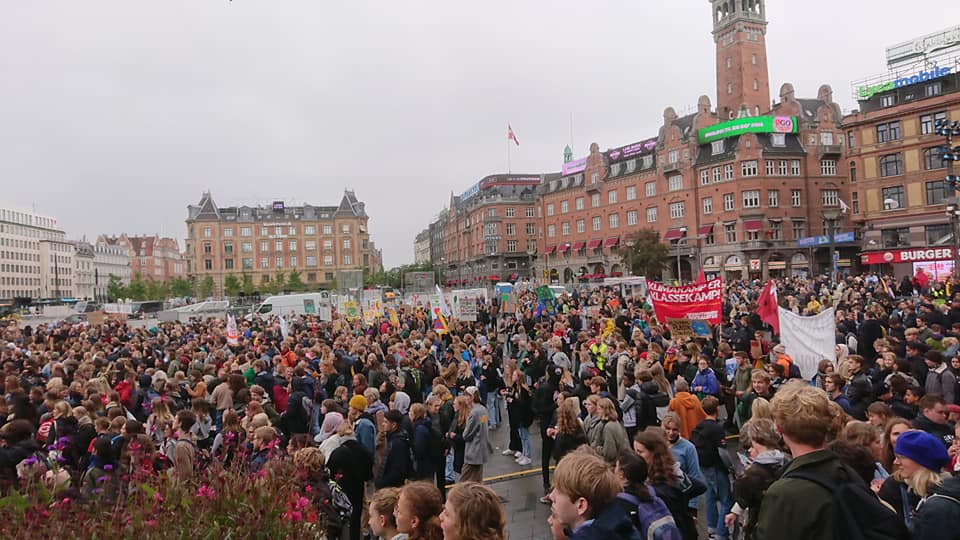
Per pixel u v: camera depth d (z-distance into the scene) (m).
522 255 107.44
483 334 23.98
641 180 82.38
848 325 16.53
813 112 74.75
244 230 123.75
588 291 46.47
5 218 132.88
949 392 9.07
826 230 69.38
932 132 51.31
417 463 8.96
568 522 3.89
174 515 4.54
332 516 6.45
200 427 9.57
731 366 12.89
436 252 172.12
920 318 15.25
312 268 126.00
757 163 68.62
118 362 14.71
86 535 4.38
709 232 72.56
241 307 56.75
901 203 53.53
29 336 30.06
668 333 17.34
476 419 9.47
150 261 186.50
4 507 4.69
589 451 4.62
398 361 15.51
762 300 15.52
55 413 9.17
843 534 3.16
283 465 5.86
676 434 6.96
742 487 4.98
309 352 16.55
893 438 5.61
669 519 4.66
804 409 3.47
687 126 78.94
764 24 79.50
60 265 151.88
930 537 3.81
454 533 3.74
